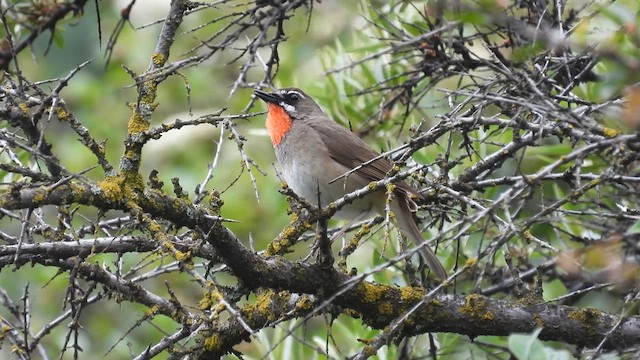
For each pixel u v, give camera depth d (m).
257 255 9.07
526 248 12.05
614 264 7.05
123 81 20.00
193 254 8.55
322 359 12.55
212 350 9.32
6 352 11.56
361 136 13.65
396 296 9.54
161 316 16.97
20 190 7.88
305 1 9.00
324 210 8.63
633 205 11.38
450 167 9.86
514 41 10.64
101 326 16.91
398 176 8.52
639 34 7.00
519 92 8.41
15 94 8.66
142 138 8.75
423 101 13.60
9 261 8.92
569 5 11.08
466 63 10.94
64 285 17.12
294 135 13.04
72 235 9.12
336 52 14.50
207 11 19.23
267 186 18.31
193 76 20.08
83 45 19.73
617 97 8.38
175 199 8.72
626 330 9.38
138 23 20.25
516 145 8.32
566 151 12.06
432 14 10.42
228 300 9.13
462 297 9.61
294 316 9.38
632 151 8.69
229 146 19.12
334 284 9.23
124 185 8.53
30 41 12.60
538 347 7.20
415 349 12.62
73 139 19.27
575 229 12.09
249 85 8.66
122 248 9.22
